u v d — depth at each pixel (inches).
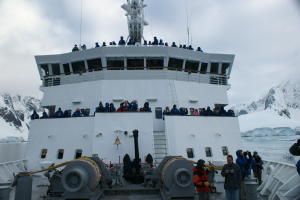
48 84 673.6
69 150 494.9
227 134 511.5
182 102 593.9
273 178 386.6
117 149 473.7
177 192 328.2
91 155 482.0
